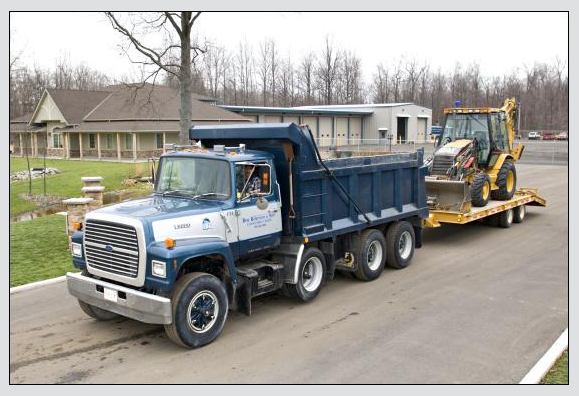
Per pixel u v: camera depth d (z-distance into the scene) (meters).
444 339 6.81
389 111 57.50
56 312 8.07
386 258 10.29
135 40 18.98
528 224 15.13
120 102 43.12
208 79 67.44
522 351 6.40
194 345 6.62
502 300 8.34
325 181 8.50
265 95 69.44
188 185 7.77
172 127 38.19
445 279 9.64
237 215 7.39
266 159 7.87
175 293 6.50
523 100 75.50
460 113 15.09
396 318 7.62
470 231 14.19
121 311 6.76
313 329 7.25
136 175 28.36
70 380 5.84
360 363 6.14
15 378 5.90
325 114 54.09
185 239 6.75
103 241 6.95
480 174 13.61
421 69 77.81
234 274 7.12
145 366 6.19
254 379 5.79
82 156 42.56
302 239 8.09
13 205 22.19
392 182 10.30
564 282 9.29
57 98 45.62
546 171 30.77
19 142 52.09
